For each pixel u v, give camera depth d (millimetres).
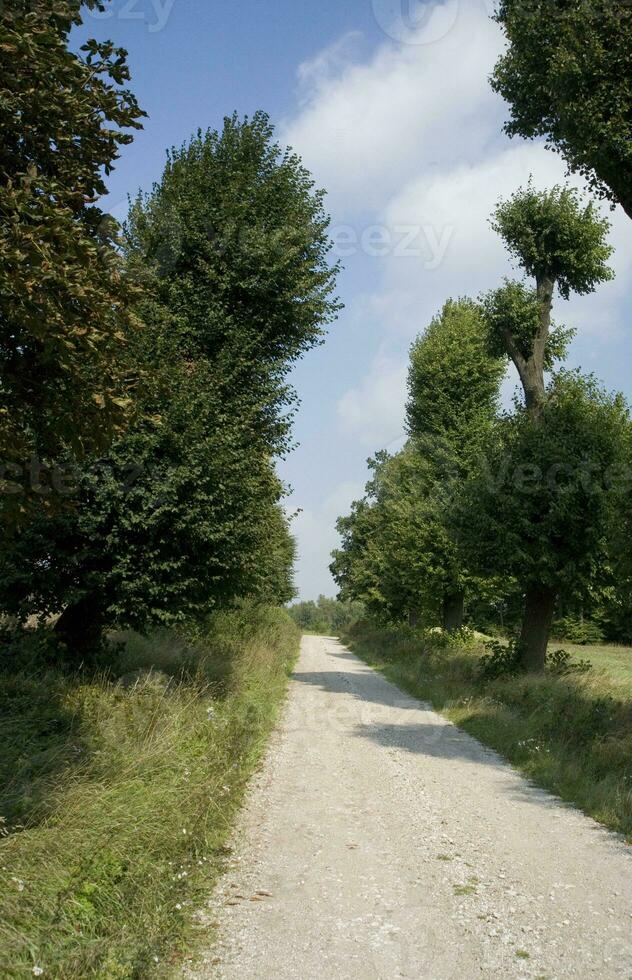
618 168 11781
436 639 25297
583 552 15586
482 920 4570
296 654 33594
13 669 8992
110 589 10352
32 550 9664
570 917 4629
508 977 3811
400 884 5219
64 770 5672
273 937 4281
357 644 42500
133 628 10945
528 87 13500
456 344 26062
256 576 12812
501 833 6539
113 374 4820
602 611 17203
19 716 6961
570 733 10141
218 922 4492
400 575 31047
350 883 5227
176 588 10508
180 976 3766
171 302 13156
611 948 4180
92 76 5039
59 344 4254
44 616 10477
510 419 17719
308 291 14500
